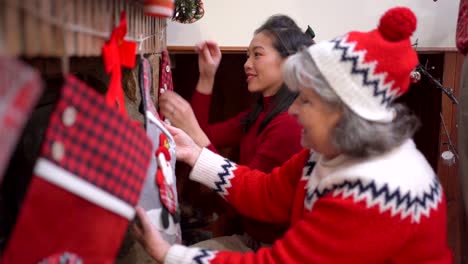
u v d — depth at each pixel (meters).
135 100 1.02
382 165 0.78
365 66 0.75
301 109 0.82
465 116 1.11
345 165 0.82
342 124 0.77
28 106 0.40
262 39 1.32
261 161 1.23
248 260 0.82
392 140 0.78
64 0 0.49
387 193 0.75
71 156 0.49
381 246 0.76
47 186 0.48
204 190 1.96
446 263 0.88
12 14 0.40
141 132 0.60
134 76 1.01
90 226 0.52
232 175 1.11
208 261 0.82
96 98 0.52
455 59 1.80
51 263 0.49
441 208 0.82
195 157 1.13
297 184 1.00
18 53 0.42
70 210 0.50
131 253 0.96
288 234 0.83
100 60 0.90
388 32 0.75
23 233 0.48
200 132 1.24
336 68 0.76
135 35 0.88
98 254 0.53
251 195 1.08
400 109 0.84
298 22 1.80
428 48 1.81
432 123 1.91
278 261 0.81
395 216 0.75
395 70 0.76
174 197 0.92
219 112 2.07
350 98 0.76
